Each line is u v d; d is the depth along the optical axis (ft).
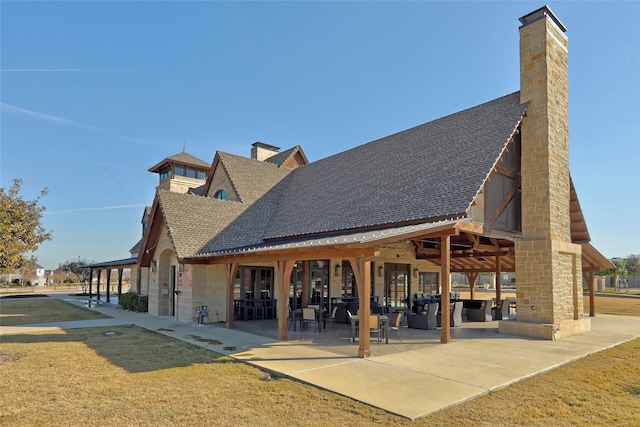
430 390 23.11
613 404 21.33
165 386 24.11
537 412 19.92
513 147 48.34
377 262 70.85
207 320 54.39
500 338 42.80
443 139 53.01
